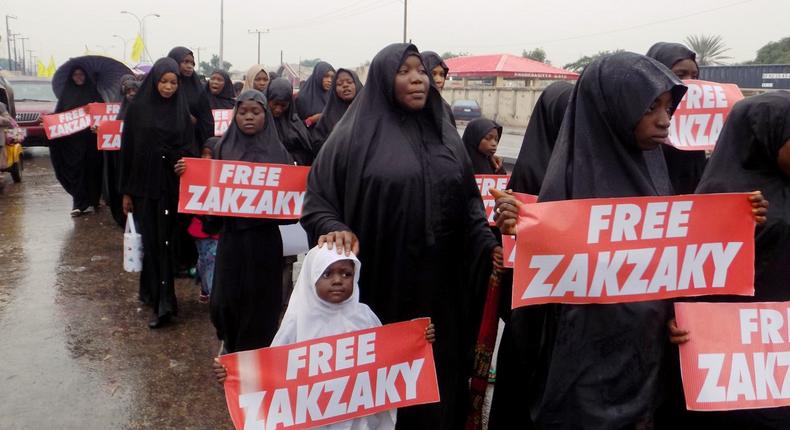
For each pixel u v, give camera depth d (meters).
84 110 8.95
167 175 5.21
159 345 4.98
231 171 4.28
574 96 2.59
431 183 2.97
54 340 5.02
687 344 2.50
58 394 4.19
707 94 4.02
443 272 3.04
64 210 9.80
